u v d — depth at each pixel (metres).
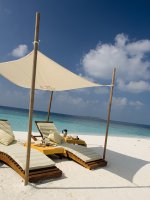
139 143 13.41
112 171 6.00
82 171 5.62
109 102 6.60
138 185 5.18
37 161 4.83
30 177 4.35
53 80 7.48
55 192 4.16
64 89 8.38
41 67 6.57
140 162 7.54
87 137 13.38
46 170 4.77
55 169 4.94
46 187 4.31
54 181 4.68
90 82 6.77
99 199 4.12
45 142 6.84
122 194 4.50
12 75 7.27
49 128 8.48
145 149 10.72
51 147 6.42
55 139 7.16
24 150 5.29
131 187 4.97
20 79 7.69
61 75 6.82
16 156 4.78
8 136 5.84
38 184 4.39
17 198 3.73
